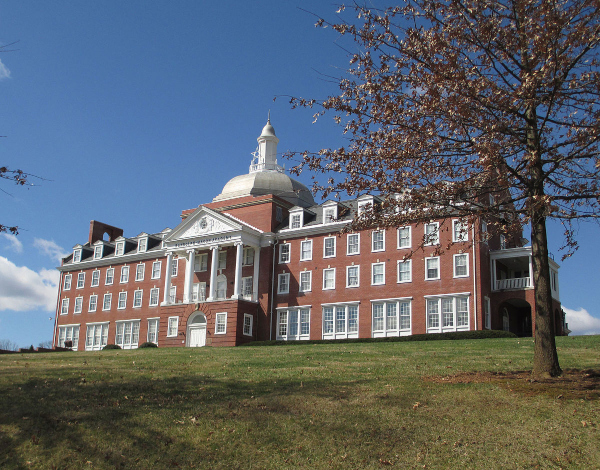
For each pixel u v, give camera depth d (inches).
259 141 2780.5
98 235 3157.0
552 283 1925.4
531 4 673.0
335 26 699.4
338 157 745.0
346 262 2101.4
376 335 1977.1
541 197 660.1
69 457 591.2
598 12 644.1
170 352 1424.7
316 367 958.4
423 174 747.4
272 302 2222.0
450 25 698.2
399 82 713.0
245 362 1056.8
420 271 1931.6
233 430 637.9
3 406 710.5
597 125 649.6
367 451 582.6
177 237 2384.4
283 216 2413.9
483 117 714.8
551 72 684.7
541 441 571.5
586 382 713.0
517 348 1150.3
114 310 2778.1
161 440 619.8
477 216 774.5
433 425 625.3
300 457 579.8
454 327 1827.0
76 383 824.9
